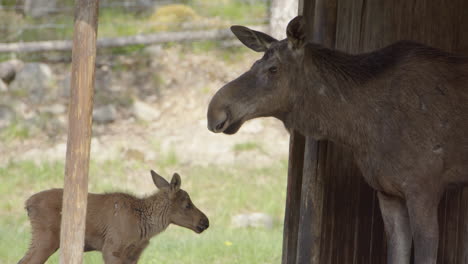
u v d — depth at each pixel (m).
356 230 16.72
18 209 28.61
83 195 12.97
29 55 40.78
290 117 14.41
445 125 14.12
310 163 15.84
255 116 14.12
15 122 36.25
